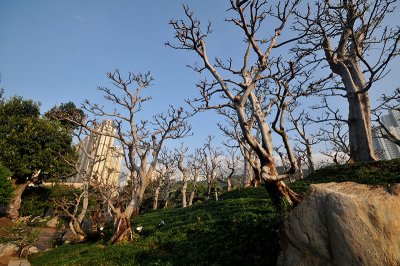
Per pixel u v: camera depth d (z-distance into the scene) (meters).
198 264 10.88
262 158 12.51
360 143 20.69
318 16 14.70
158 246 15.30
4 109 34.66
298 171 39.59
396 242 5.66
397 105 20.94
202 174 46.00
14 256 23.95
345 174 19.53
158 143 23.58
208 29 15.51
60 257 19.44
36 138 32.69
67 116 24.88
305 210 7.41
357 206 6.27
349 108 21.67
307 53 14.47
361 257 5.84
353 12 15.48
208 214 18.52
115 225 20.56
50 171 33.50
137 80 23.55
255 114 13.51
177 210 32.38
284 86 10.20
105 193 23.78
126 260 13.84
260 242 10.67
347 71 21.33
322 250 6.71
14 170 30.97
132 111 22.88
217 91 14.97
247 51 15.04
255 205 17.12
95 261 14.81
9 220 31.17
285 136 10.59
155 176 50.00
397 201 6.12
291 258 7.43
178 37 15.34
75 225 25.16
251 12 13.09
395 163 18.34
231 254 10.82
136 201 21.42
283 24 14.17
